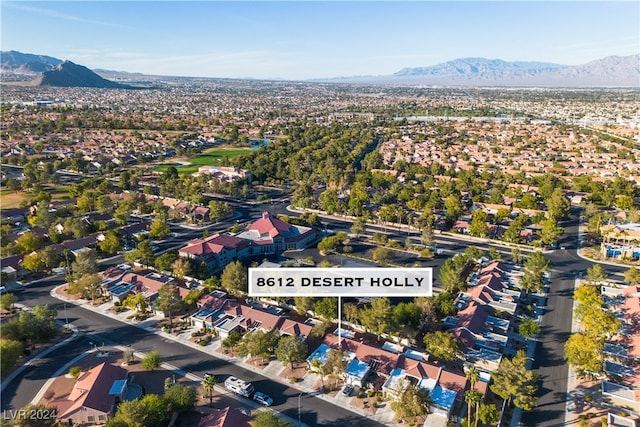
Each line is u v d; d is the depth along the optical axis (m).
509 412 93.56
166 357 113.62
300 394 100.25
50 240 190.25
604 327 113.56
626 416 91.62
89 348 117.25
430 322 125.44
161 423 89.88
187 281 154.62
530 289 142.38
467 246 190.00
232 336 117.06
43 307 122.44
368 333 125.19
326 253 183.50
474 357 110.56
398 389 95.19
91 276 141.62
